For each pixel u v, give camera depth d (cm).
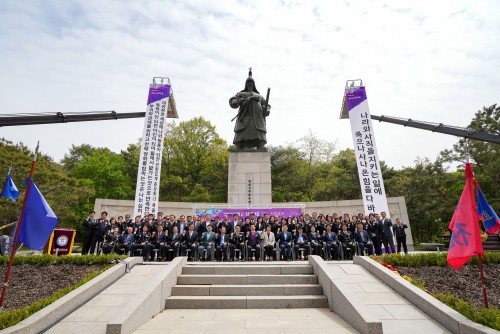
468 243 657
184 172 3866
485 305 645
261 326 664
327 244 1271
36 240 708
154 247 1234
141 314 670
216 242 1266
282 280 934
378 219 1413
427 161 2983
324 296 841
